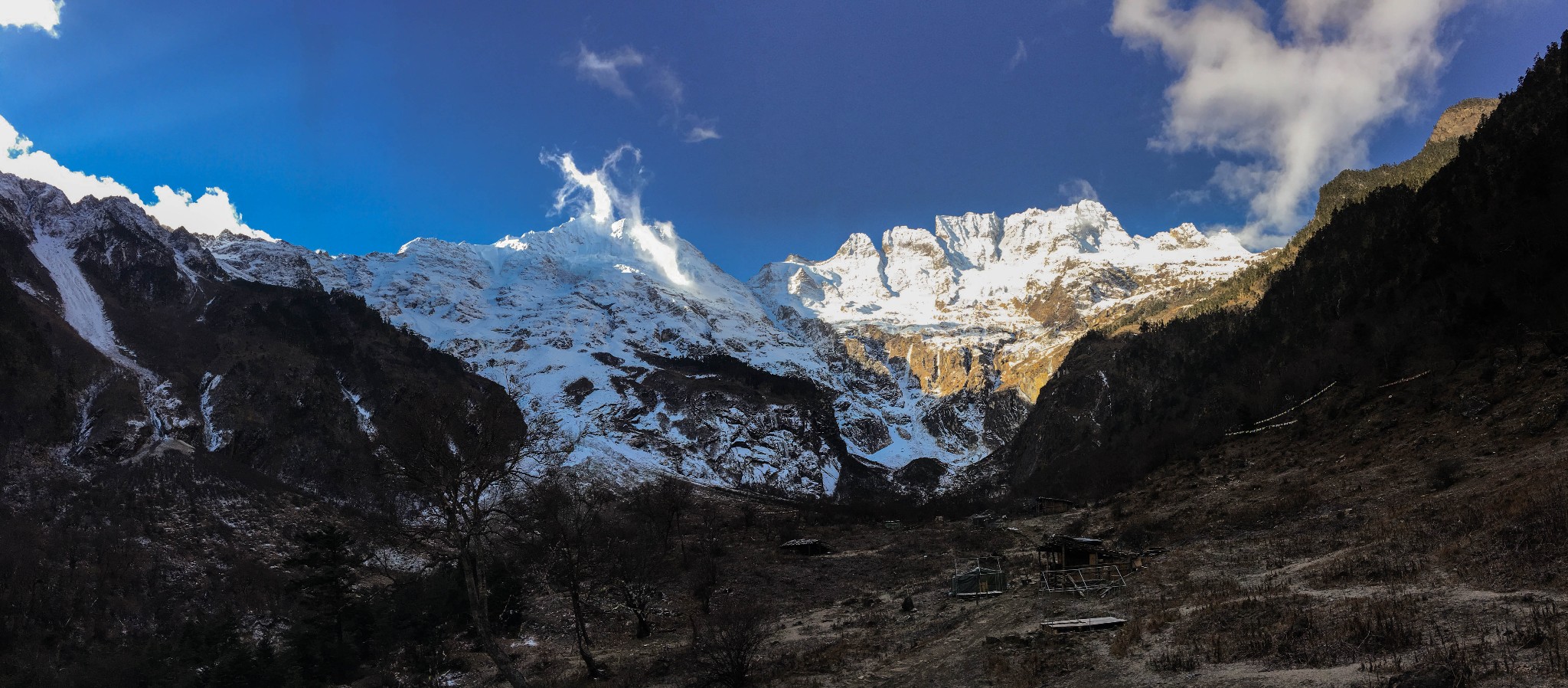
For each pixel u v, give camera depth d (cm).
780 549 10350
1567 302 7344
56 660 8269
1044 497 13262
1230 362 15262
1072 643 3127
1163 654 2638
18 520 11325
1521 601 2244
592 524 7294
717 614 6500
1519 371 6675
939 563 7969
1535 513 2911
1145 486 9856
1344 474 6344
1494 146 12031
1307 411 9438
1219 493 7375
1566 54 12594
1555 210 8650
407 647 6397
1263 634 2534
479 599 3494
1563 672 1681
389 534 3828
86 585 9900
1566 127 9919
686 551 9825
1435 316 9175
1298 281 15612
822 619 5719
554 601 7362
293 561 6781
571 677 4981
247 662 5884
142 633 9494
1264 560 4238
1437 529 3444
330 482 15950
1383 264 12000
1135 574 4691
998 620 4200
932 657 3606
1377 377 8938
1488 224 9900
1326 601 2770
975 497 19338
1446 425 6531
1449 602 2397
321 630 6438
